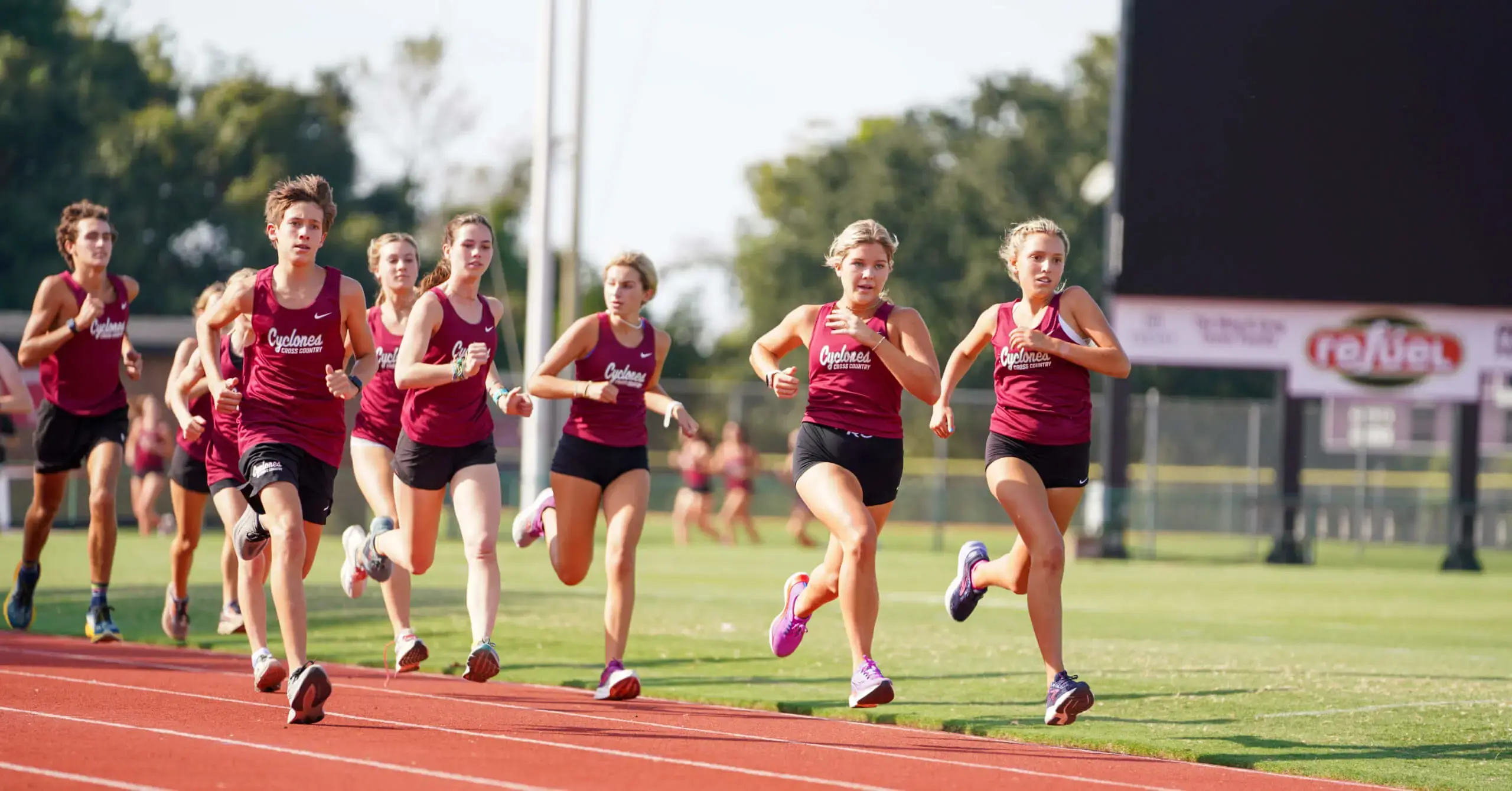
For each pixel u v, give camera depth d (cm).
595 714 2483
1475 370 8031
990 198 18088
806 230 19500
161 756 1984
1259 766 2175
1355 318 8019
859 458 2480
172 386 2878
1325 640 4172
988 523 10875
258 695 2569
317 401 2388
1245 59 7812
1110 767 2139
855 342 2461
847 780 1962
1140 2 7806
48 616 3909
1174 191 7844
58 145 16162
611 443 2634
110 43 17450
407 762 1975
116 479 3362
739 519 10325
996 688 2919
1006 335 2473
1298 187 7856
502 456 11169
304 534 2448
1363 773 2141
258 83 18200
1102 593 5966
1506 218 7900
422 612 4100
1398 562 8694
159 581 5081
